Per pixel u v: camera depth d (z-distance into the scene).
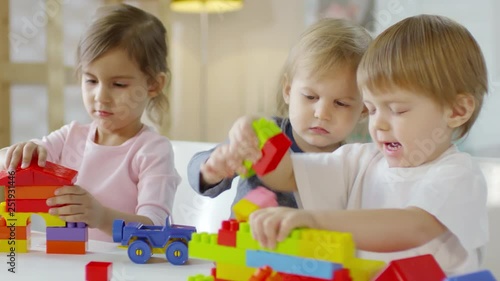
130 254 0.71
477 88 0.67
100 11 1.05
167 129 2.61
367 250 0.57
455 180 0.63
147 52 1.03
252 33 2.70
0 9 1.95
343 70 0.80
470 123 0.69
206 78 2.76
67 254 0.75
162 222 0.97
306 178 0.69
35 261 0.71
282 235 0.47
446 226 0.60
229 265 0.51
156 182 1.01
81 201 0.76
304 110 0.82
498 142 2.05
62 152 1.10
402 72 0.63
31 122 2.09
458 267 0.63
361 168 0.72
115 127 1.03
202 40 2.68
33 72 2.01
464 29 0.68
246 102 2.72
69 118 2.22
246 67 2.72
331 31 0.83
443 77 0.64
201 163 0.70
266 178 0.69
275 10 2.65
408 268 0.47
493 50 2.13
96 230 0.96
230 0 2.54
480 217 0.62
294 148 0.86
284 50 2.66
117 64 0.99
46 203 0.75
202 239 0.53
